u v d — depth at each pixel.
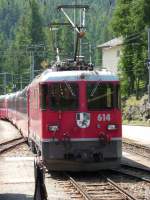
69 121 21.41
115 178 20.50
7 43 164.38
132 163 25.11
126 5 82.56
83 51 119.69
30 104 28.03
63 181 20.02
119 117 21.61
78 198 16.30
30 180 20.14
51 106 21.48
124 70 82.62
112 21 84.00
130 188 18.02
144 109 70.00
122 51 82.94
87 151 21.33
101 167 21.50
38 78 23.55
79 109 21.45
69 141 21.30
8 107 67.75
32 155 28.67
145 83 79.38
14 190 18.03
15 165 24.55
